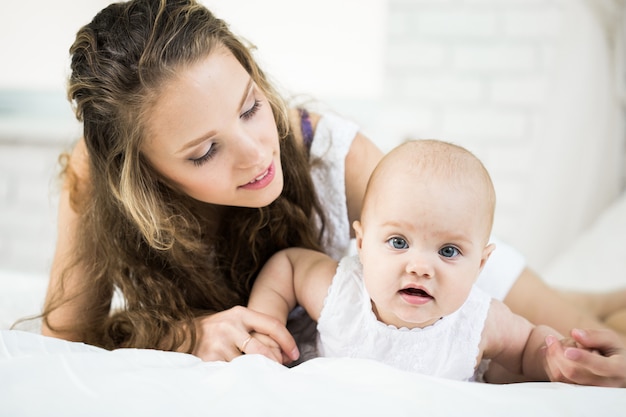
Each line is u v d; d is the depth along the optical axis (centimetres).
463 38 243
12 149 278
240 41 104
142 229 103
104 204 108
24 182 279
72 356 73
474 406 62
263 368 71
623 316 156
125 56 93
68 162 122
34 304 135
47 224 280
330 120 123
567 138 239
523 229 246
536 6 236
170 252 108
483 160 247
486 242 85
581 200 240
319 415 61
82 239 114
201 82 89
